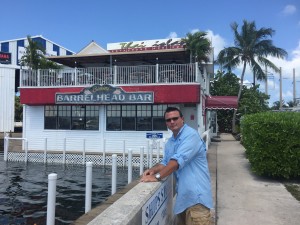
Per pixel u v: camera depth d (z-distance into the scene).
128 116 23.05
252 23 36.69
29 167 20.77
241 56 37.53
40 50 33.94
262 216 7.10
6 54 42.72
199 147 3.89
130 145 22.80
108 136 23.27
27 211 11.18
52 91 24.05
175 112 3.94
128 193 3.36
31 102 24.41
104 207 6.25
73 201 12.43
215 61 37.66
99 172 18.75
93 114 23.77
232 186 10.11
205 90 27.88
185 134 3.86
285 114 11.44
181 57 25.55
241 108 37.12
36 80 24.84
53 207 5.98
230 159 16.34
